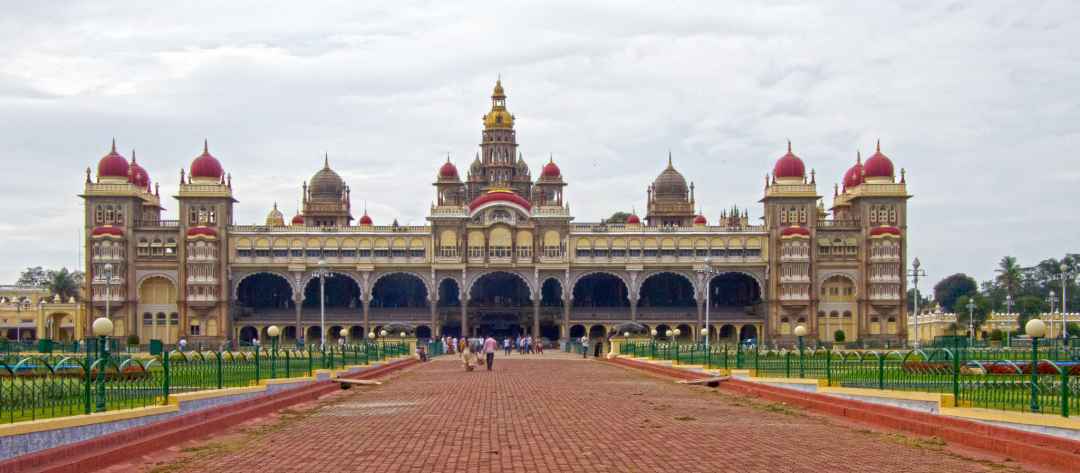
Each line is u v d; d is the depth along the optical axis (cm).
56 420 2508
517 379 5912
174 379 4072
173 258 13162
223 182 13488
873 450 2680
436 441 2884
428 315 13712
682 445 2773
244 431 3192
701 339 13138
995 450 2636
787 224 13450
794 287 13288
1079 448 2448
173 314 13200
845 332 13412
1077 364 4853
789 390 4269
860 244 13412
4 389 2847
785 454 2603
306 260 13425
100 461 2427
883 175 13488
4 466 2172
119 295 13012
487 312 13950
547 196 16050
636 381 5719
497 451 2673
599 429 3164
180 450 2747
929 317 15400
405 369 7494
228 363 4731
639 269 13525
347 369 5875
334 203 15512
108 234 12962
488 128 16100
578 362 8750
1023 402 3159
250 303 14338
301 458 2580
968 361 4703
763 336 13525
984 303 16462
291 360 6362
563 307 13750
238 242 13350
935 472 2336
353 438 2977
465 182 16775
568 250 13538
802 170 13612
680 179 15800
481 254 13575
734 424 3312
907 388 3984
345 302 14662
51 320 14075
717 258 13538
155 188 14700
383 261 13500
